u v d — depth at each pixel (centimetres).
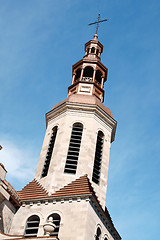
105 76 5812
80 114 4853
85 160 4400
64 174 4259
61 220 3728
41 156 4688
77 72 5781
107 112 4991
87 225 3647
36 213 3888
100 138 4809
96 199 3897
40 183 4303
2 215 3784
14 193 3947
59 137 4656
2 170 3756
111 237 4125
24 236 3747
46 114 5094
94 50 6112
